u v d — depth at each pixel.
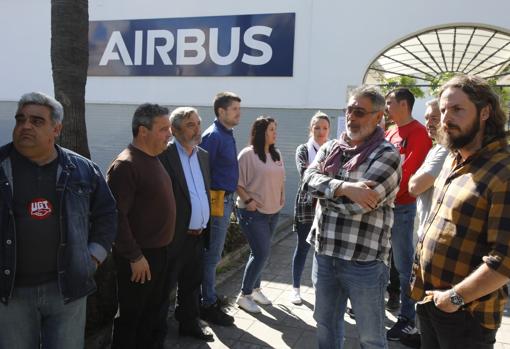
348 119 2.45
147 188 2.65
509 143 1.87
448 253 1.88
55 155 2.13
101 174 2.34
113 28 8.35
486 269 1.71
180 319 3.34
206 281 3.60
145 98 8.33
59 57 3.23
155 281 2.78
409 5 6.92
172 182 3.05
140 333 2.89
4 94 9.15
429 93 8.68
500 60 9.40
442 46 8.60
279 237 6.54
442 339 1.95
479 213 1.79
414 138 3.40
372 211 2.34
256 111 7.80
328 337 2.54
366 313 2.36
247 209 3.71
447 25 6.76
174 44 8.07
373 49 7.16
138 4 8.19
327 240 2.41
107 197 2.33
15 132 2.00
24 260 1.99
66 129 3.23
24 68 9.00
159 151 2.74
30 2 8.85
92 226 2.30
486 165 1.81
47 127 2.02
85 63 3.34
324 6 7.34
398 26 7.00
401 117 3.50
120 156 2.66
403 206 3.40
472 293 1.74
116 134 8.57
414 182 2.92
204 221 3.28
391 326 3.60
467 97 1.86
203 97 8.02
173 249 3.04
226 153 3.57
